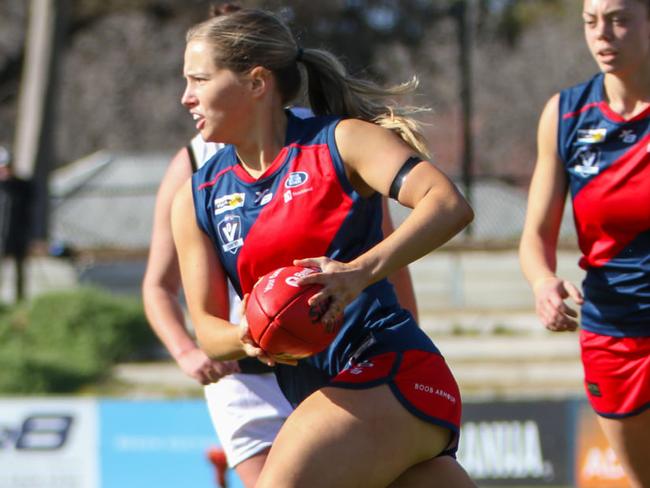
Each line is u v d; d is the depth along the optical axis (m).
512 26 78.50
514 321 43.62
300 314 10.46
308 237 11.15
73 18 73.00
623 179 13.86
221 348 11.62
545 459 27.62
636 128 13.79
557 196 14.52
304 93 12.18
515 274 49.06
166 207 14.87
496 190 58.91
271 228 11.24
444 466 11.49
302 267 10.76
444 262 49.41
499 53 88.56
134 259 50.69
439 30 76.69
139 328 41.41
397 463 10.90
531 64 89.00
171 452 26.69
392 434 10.82
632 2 13.15
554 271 14.38
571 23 87.06
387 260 10.45
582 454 27.55
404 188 10.78
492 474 27.77
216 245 11.79
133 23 85.44
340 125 11.30
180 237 11.97
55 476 27.08
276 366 12.36
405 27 71.50
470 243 49.62
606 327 14.39
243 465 15.04
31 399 27.30
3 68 81.69
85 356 39.50
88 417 27.17
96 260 50.69
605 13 13.22
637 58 13.37
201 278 11.83
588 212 14.18
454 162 79.44
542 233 14.53
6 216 45.44
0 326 41.09
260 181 11.38
